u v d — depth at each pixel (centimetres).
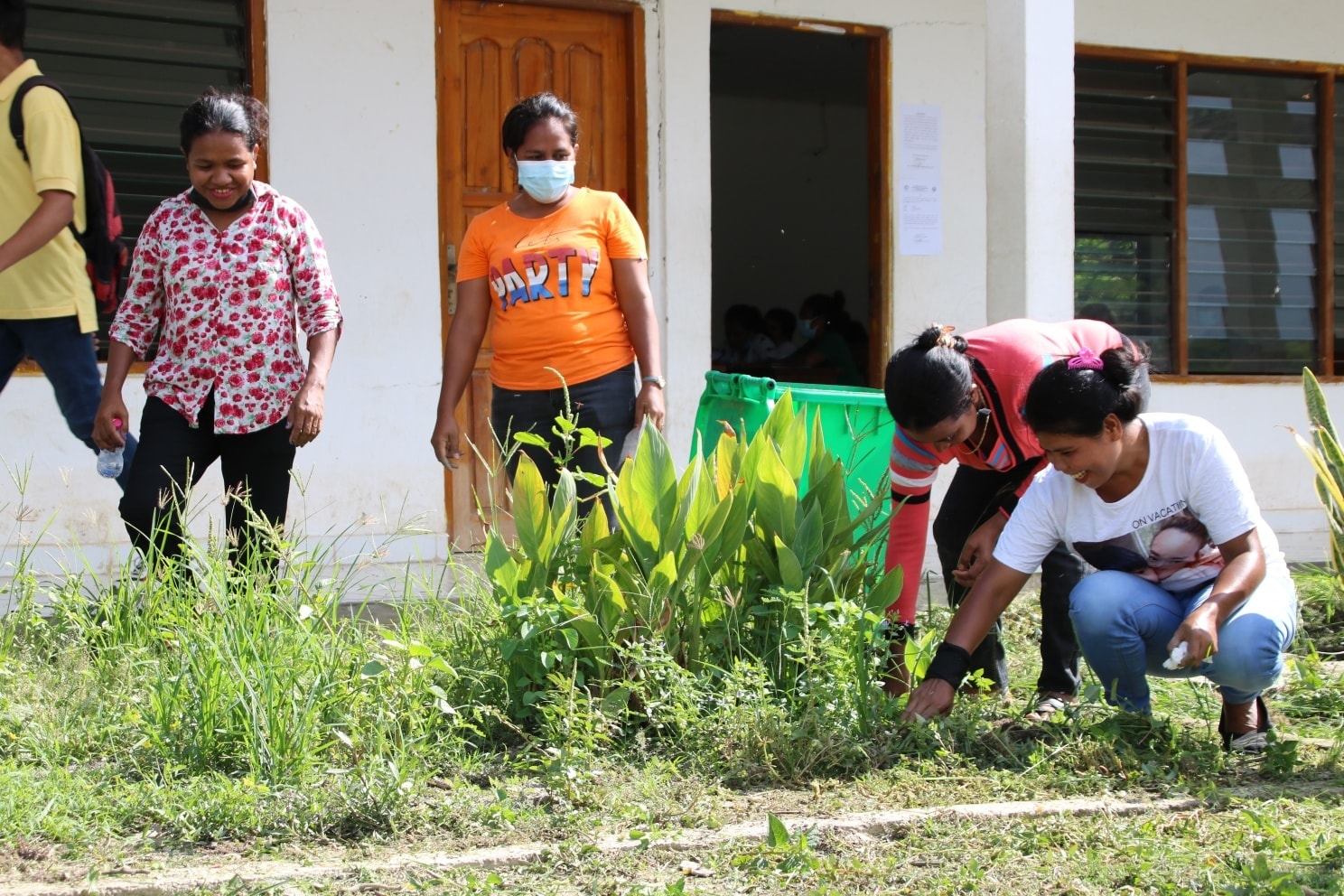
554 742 391
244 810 336
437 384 765
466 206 778
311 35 729
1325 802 362
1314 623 617
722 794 365
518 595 434
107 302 559
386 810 341
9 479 681
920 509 437
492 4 773
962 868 312
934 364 386
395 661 423
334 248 740
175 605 443
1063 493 404
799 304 1748
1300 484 973
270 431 488
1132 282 946
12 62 525
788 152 1698
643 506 433
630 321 511
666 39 801
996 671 478
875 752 390
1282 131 983
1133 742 405
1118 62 931
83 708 405
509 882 308
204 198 482
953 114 876
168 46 714
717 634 441
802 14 836
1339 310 1012
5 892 290
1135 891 301
